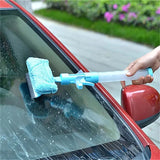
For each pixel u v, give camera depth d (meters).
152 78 1.80
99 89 1.91
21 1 4.56
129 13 8.73
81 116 1.76
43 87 1.58
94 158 1.55
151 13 8.47
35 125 1.67
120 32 8.47
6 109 1.71
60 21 10.21
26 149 1.56
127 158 1.55
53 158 1.53
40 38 2.09
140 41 7.85
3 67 1.90
